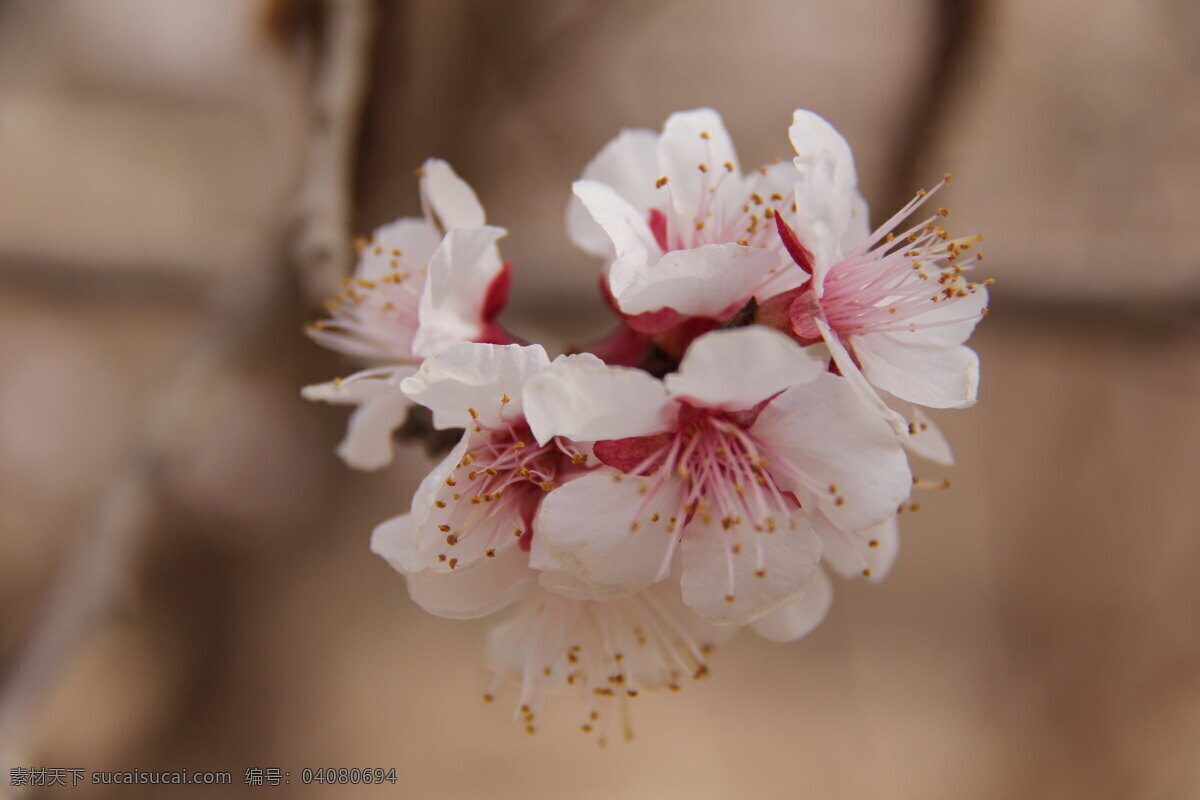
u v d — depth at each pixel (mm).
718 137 246
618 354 243
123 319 384
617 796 500
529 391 225
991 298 340
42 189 460
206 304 347
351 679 486
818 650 529
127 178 463
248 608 455
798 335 235
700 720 521
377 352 252
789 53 414
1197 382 371
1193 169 397
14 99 445
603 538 231
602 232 250
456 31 330
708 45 412
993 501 467
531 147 391
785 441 233
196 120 466
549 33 371
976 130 373
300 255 273
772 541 231
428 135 324
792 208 242
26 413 463
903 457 229
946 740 496
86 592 272
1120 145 402
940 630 521
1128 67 404
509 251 333
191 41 461
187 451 404
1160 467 441
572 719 517
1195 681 429
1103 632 445
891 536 244
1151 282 333
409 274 252
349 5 280
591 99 397
